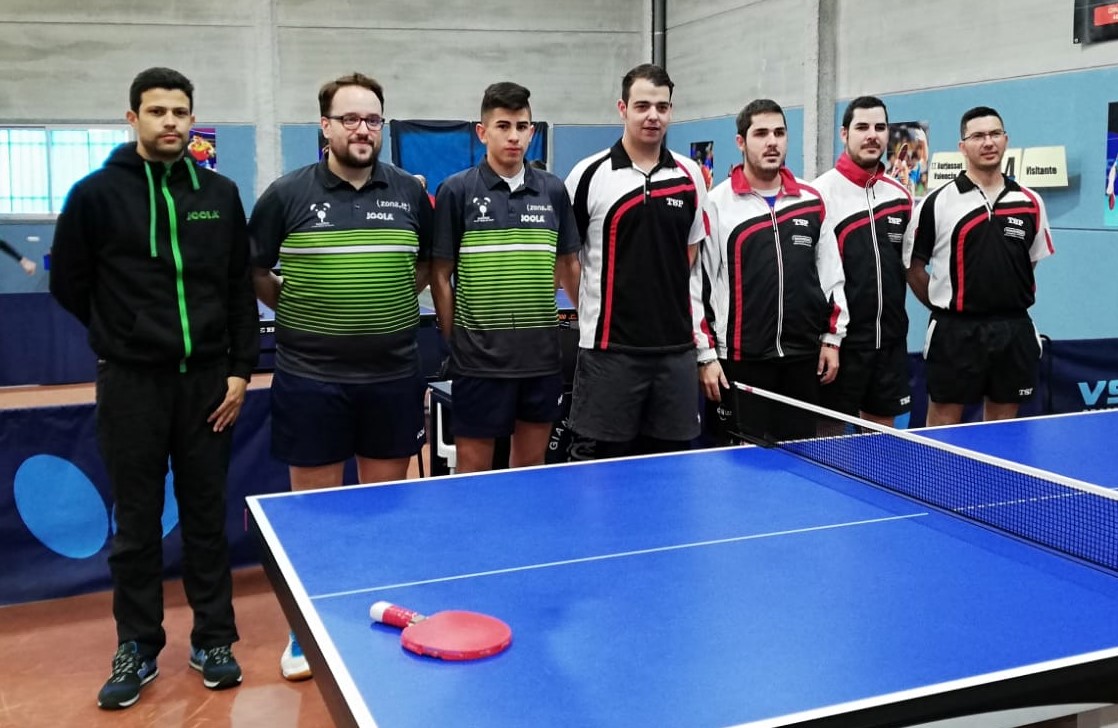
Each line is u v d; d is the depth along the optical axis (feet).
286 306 10.11
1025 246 13.73
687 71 32.60
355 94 9.62
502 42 33.76
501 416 10.87
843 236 13.26
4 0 29.68
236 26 31.65
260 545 7.34
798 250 12.19
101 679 10.53
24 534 12.52
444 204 10.73
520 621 5.58
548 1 33.94
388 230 10.03
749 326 12.14
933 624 5.48
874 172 13.50
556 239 10.93
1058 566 6.40
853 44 24.99
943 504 7.82
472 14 33.42
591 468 9.10
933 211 13.88
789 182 12.26
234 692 10.22
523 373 10.83
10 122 30.09
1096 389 16.71
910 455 9.43
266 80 31.96
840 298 12.69
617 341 11.17
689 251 11.70
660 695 4.67
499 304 10.69
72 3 30.22
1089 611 5.66
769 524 7.36
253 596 12.91
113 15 30.58
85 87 30.58
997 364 13.88
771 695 4.66
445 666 4.99
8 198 30.27
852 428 10.44
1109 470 9.00
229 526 13.64
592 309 11.25
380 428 10.34
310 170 10.04
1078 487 7.27
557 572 6.38
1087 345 16.51
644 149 11.06
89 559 12.87
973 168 13.67
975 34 21.03
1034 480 8.52
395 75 33.12
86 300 9.46
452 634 5.22
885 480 8.55
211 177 9.59
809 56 26.09
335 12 32.40
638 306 11.09
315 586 6.19
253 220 10.05
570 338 14.61
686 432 11.55
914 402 16.58
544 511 7.76
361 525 7.45
